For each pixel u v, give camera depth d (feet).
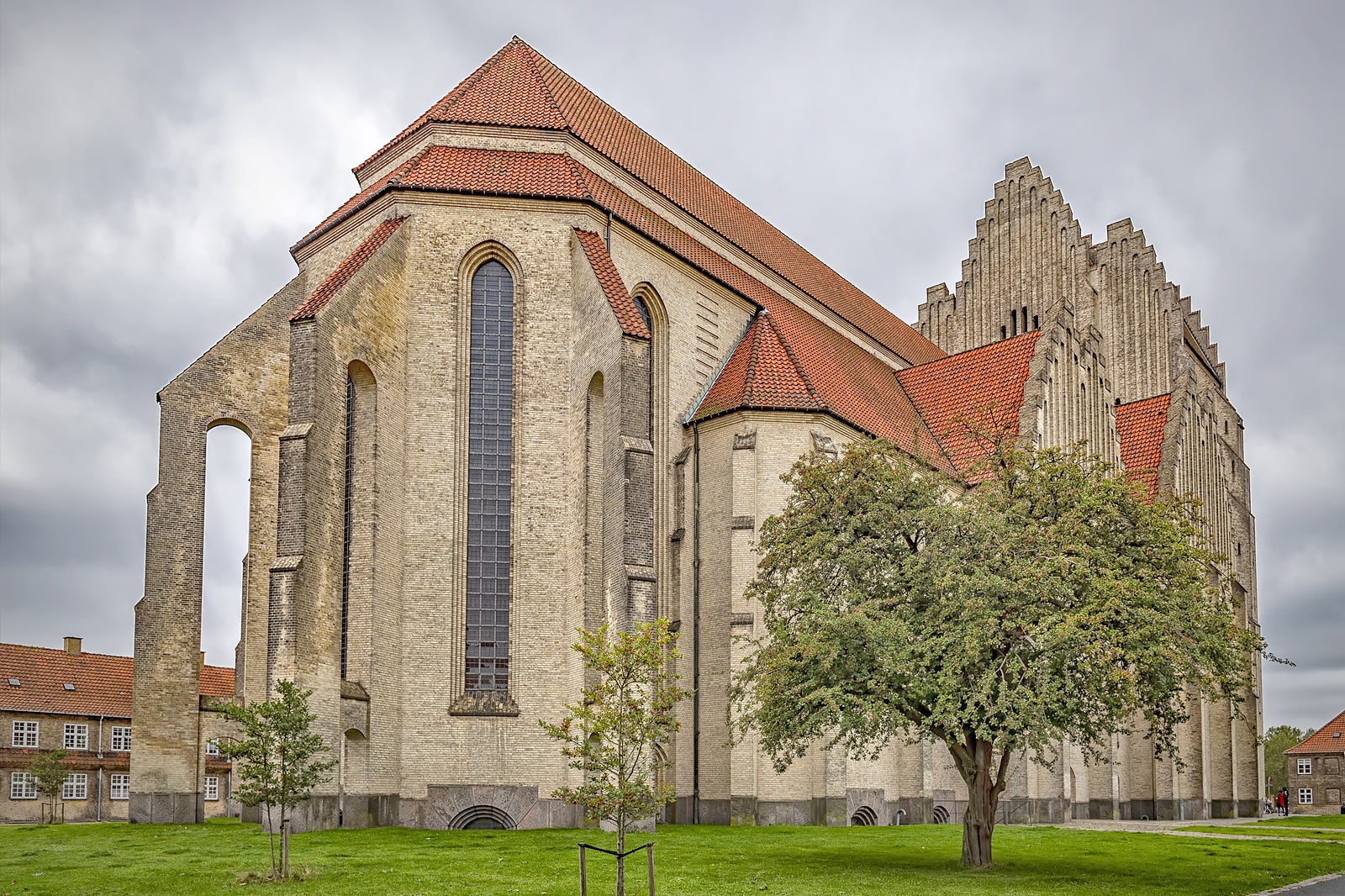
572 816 133.18
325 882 82.74
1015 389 200.64
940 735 100.63
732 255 193.77
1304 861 109.70
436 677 134.62
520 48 180.04
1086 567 93.35
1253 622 280.51
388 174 165.58
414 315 143.54
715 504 158.92
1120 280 266.57
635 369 134.92
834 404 169.68
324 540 125.18
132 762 141.90
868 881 86.84
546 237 147.54
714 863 98.17
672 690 83.10
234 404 151.94
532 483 141.28
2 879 84.99
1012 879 89.92
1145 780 217.36
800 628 103.40
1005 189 278.05
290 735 90.84
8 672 247.09
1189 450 248.11
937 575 98.12
